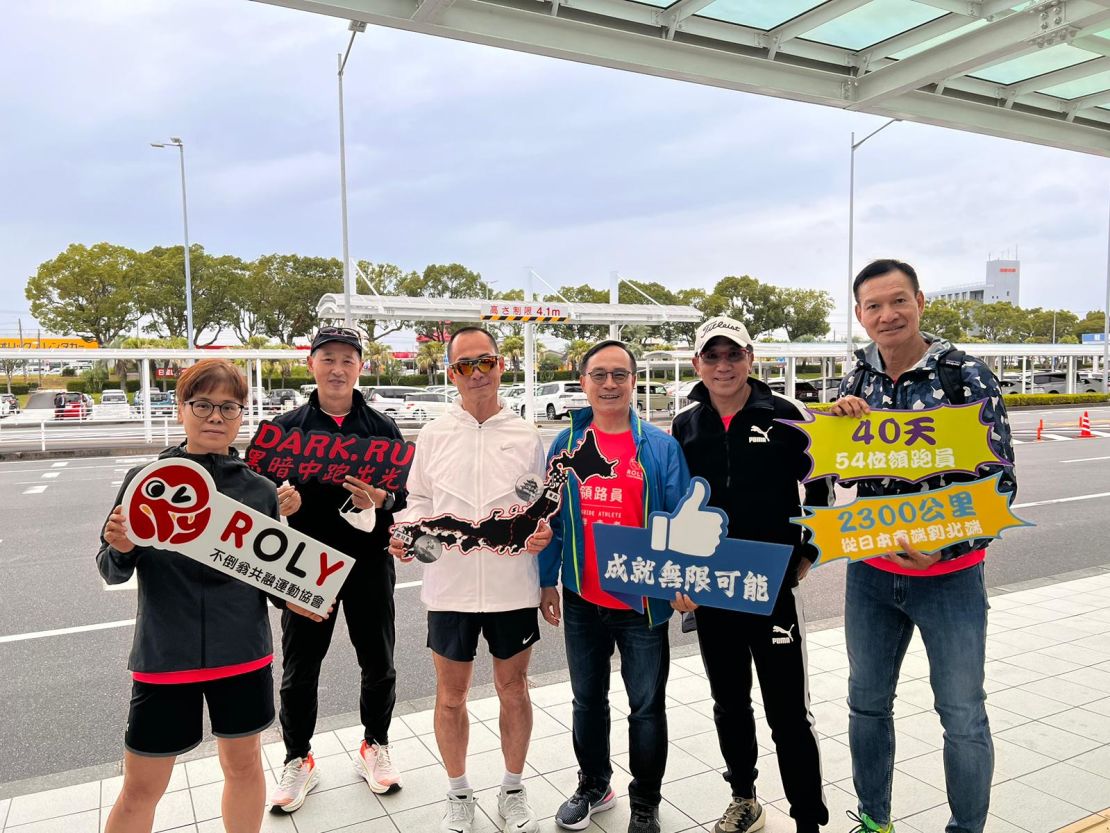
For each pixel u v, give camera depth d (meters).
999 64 4.59
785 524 2.54
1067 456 14.72
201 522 2.19
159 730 2.14
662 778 2.83
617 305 21.98
